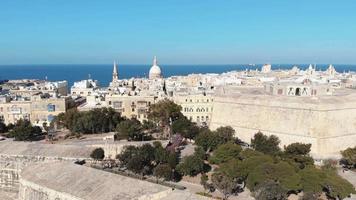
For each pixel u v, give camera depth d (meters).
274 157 147.62
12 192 158.00
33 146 170.88
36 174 136.25
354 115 196.50
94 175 128.12
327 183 120.88
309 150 162.88
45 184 128.25
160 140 191.38
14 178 162.25
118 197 113.56
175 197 112.00
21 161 162.00
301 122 188.00
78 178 127.94
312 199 114.31
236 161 137.25
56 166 140.25
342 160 169.25
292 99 194.75
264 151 160.75
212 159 152.12
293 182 120.94
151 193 113.50
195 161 144.00
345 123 192.38
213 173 139.00
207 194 129.38
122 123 195.75
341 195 117.31
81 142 184.62
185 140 199.25
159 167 140.62
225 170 134.25
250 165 132.62
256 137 171.75
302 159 148.50
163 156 149.38
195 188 135.88
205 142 169.25
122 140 190.25
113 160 163.62
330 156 177.75
